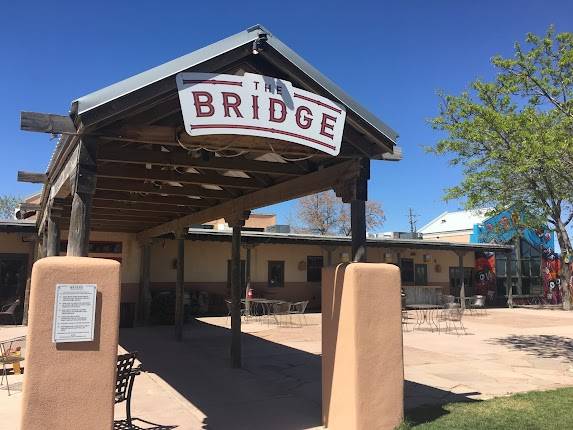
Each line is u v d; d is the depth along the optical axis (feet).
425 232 125.39
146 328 52.13
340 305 17.38
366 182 18.85
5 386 24.41
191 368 29.73
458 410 19.69
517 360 33.14
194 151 19.39
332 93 17.21
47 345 12.69
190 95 14.90
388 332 17.06
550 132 28.02
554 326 55.98
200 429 18.06
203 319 61.72
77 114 13.89
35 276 12.78
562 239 51.03
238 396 22.97
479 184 35.76
